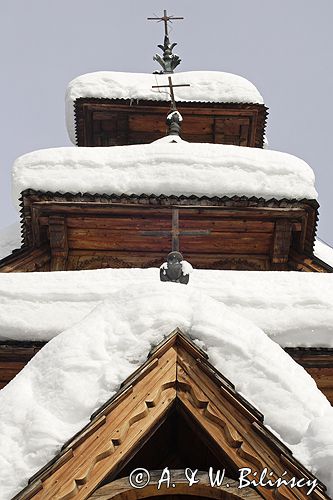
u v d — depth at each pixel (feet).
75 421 21.22
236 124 72.49
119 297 24.63
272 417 21.65
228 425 21.43
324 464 20.34
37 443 20.62
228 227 52.26
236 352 23.02
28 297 38.11
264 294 37.32
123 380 21.94
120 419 21.17
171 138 56.08
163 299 24.06
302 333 35.99
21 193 50.60
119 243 52.75
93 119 72.13
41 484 19.62
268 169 51.80
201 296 24.61
